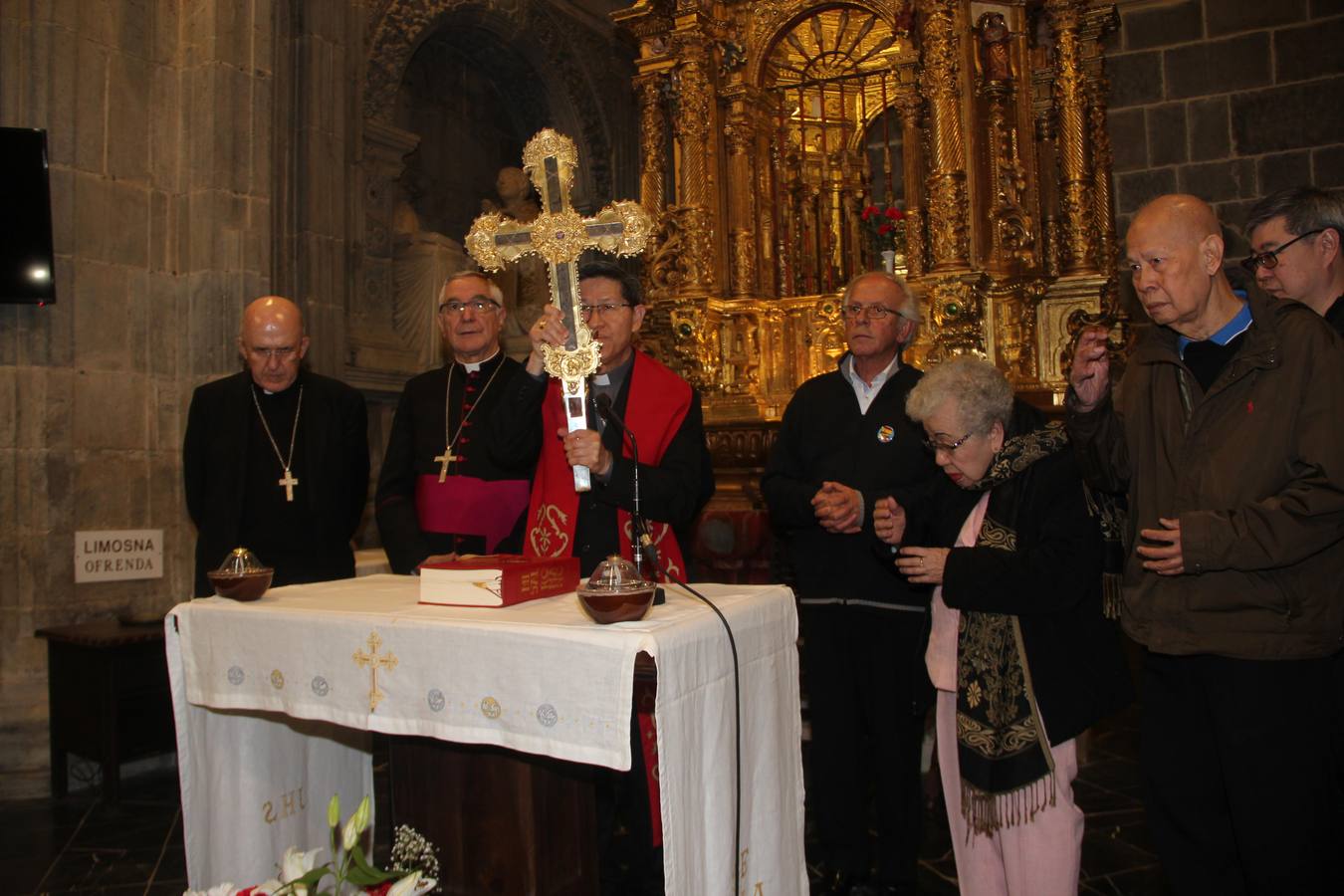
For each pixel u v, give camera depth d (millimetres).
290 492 3742
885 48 6148
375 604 2316
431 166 7305
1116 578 2371
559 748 1895
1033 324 5613
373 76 6422
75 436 4789
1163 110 7539
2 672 4547
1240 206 7332
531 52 7738
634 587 1956
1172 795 2229
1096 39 6090
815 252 6363
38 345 4684
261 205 5270
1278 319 2074
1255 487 2039
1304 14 7180
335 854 2398
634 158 8828
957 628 2475
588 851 2508
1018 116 5684
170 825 4059
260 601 2467
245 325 3594
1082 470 2318
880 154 7395
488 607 2186
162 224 5141
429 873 2332
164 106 5168
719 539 5199
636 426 2838
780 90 6289
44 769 4492
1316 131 7145
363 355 6195
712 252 5926
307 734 2830
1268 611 2031
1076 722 2223
